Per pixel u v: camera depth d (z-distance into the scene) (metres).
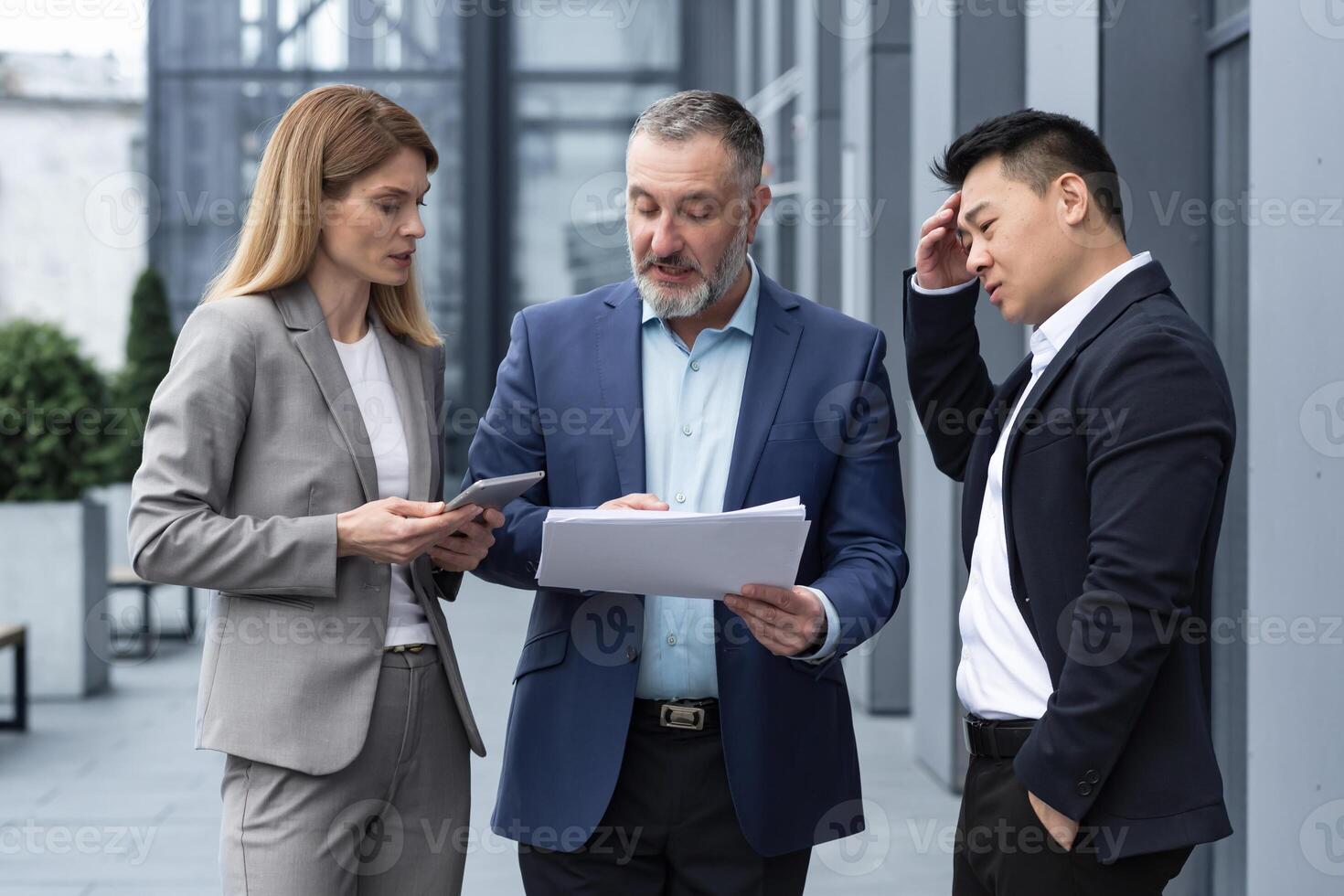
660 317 2.03
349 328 1.97
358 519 1.78
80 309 13.86
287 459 1.84
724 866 2.02
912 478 5.71
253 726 1.81
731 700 1.97
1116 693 1.60
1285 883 2.46
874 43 5.71
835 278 6.96
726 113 1.93
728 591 1.80
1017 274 1.83
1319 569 2.29
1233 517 3.13
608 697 1.99
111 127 13.88
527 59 14.03
